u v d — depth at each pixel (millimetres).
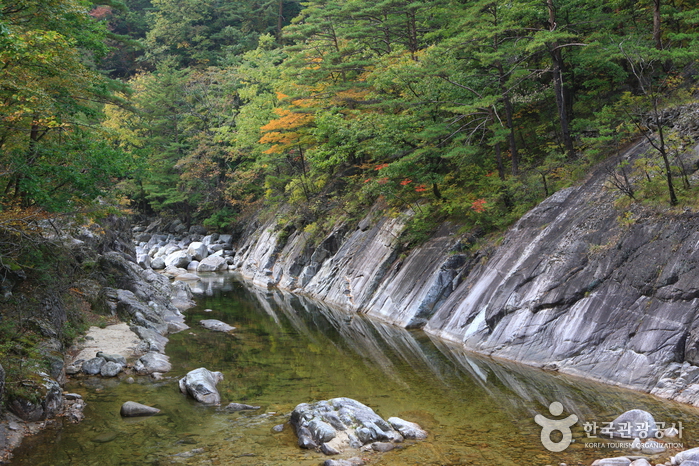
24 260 14797
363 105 25078
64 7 13430
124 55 69625
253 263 36594
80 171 14250
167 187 50781
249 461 8164
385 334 17828
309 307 24297
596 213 13984
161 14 66938
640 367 10656
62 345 13836
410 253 21266
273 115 35250
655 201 12602
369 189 23438
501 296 14727
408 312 18875
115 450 8680
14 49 10148
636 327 11164
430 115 21844
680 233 11422
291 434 9289
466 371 12836
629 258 12117
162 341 16844
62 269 17281
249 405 10867
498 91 21203
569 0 19312
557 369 12164
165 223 52188
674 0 19578
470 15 19156
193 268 40250
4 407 9555
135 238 49469
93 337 15703
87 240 22344
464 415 9867
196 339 17578
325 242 28641
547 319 13094
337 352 15695
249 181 43438
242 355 15453
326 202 32250
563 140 18891
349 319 21062
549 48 18031
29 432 9414
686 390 9688
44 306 14406
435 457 8023
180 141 52062
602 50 17078
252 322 20812
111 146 15797
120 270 20969
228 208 48750
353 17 29094
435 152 21250
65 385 12305
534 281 13984
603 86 20625
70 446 8859
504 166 21078
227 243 45656
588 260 13016
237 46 59969
